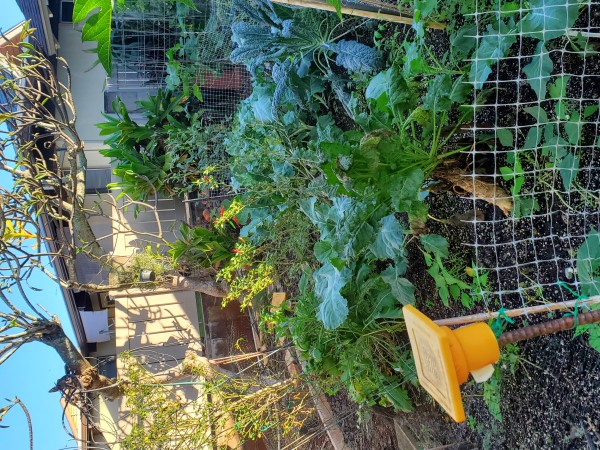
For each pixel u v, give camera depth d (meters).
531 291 1.89
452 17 2.22
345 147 1.84
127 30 4.21
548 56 1.61
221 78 4.28
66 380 3.37
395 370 2.70
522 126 1.75
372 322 2.61
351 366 2.61
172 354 4.50
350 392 2.79
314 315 2.76
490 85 2.01
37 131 4.66
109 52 0.72
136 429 2.68
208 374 3.29
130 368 2.98
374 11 2.28
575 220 1.71
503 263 2.03
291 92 3.21
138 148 4.86
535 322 1.87
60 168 4.00
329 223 2.53
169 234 5.22
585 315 1.34
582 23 1.64
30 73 3.38
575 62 1.68
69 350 3.38
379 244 2.17
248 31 3.13
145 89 4.76
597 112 1.63
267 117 3.32
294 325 2.78
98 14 0.69
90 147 5.20
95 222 5.30
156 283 3.84
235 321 4.71
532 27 1.62
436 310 2.52
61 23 5.11
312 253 3.46
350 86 3.04
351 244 2.15
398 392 2.59
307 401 3.49
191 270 4.02
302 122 3.39
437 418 2.50
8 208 3.20
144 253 4.04
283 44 2.96
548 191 1.74
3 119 3.16
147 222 5.23
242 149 3.36
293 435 3.34
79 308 5.28
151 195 5.00
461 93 1.87
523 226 1.92
